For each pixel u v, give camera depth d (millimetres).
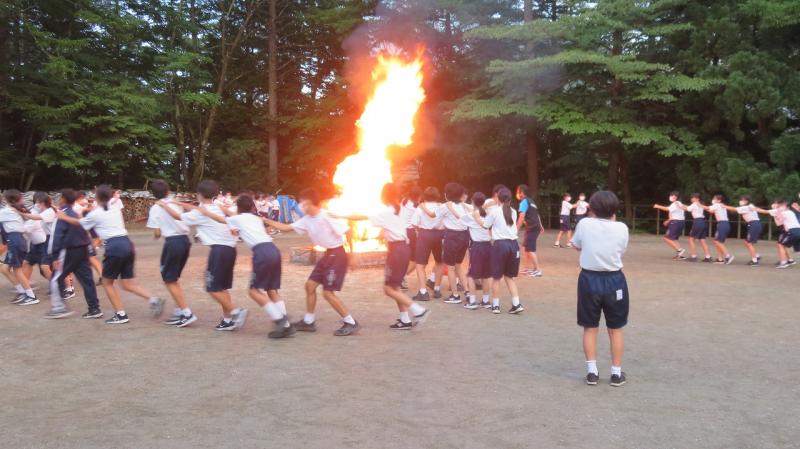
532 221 11727
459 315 8062
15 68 26297
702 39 23500
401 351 6109
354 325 6887
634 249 18000
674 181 27203
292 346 6293
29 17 27500
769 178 21234
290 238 22156
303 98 37031
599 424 4133
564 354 6027
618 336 5012
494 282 8156
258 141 34688
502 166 29484
